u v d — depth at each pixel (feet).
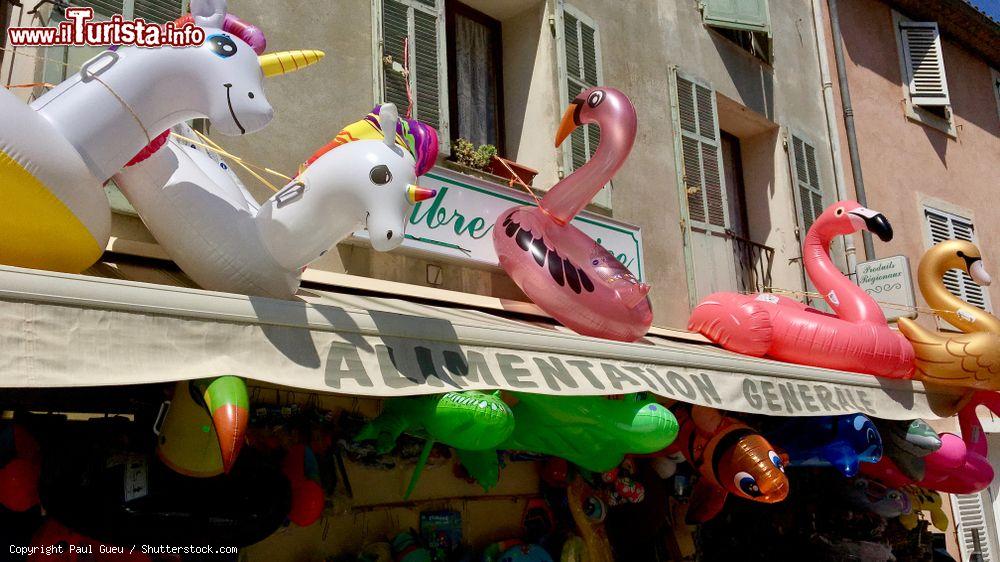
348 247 15.74
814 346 19.11
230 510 9.99
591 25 22.80
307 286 13.79
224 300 8.92
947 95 37.58
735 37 28.96
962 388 20.74
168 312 8.44
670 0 26.27
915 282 34.19
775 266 28.09
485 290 18.29
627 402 13.62
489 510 16.81
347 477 14.08
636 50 24.45
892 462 21.02
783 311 19.89
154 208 10.56
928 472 20.65
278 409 13.17
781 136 29.14
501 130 21.68
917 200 35.45
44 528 9.78
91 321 7.90
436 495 15.94
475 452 14.58
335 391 9.37
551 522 17.81
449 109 20.26
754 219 29.09
